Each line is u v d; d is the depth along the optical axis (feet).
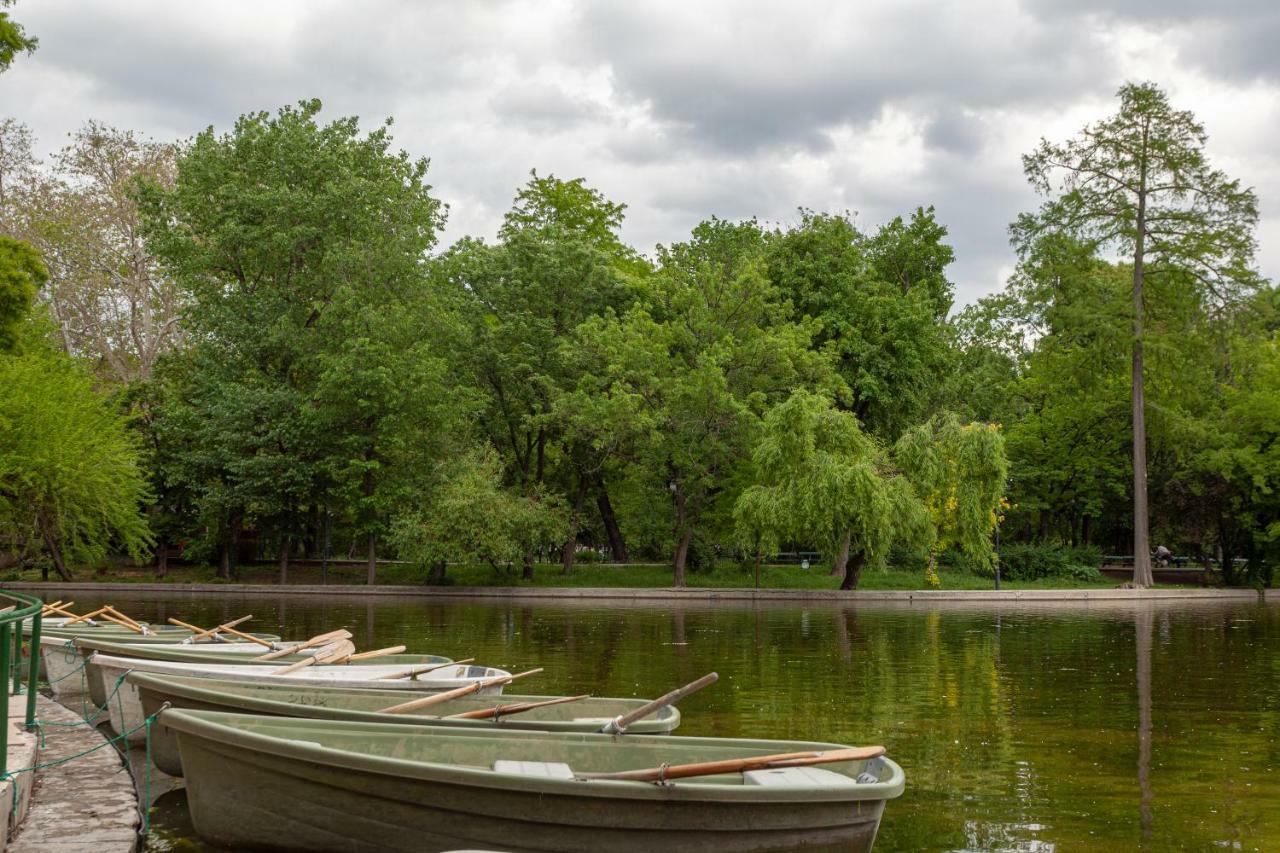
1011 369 176.55
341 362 125.18
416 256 136.67
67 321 149.48
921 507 113.80
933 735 39.63
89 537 116.37
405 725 26.61
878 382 138.10
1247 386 152.56
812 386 134.72
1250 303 136.98
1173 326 140.15
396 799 22.63
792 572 143.54
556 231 142.92
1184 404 152.97
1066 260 144.56
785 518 114.21
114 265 151.02
